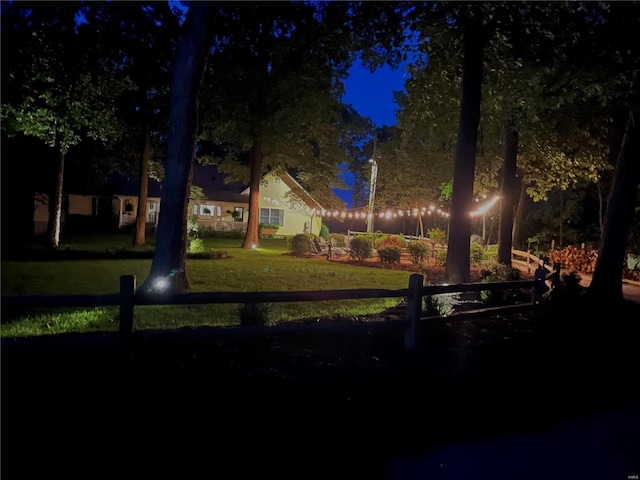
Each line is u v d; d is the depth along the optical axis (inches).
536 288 360.8
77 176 1307.8
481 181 913.5
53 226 811.4
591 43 398.3
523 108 490.6
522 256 904.3
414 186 1325.0
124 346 182.2
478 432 168.4
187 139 390.3
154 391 174.4
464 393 203.0
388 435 161.3
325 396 187.2
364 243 868.6
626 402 204.7
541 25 395.5
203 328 200.2
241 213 1649.9
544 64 418.0
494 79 520.1
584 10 388.8
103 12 568.4
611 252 432.5
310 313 365.4
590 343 303.0
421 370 226.5
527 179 868.0
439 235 1080.8
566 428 175.3
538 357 262.7
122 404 162.9
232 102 850.1
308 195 1531.7
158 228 394.9
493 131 669.9
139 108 844.6
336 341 257.8
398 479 135.6
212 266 679.7
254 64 816.3
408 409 182.5
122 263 657.0
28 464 127.4
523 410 190.1
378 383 205.3
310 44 682.8
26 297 170.9
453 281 435.5
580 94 541.6
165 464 133.6
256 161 1027.9
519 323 340.5
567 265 876.6
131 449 138.7
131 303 183.3
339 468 139.7
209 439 148.0
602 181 933.2
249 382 192.2
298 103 882.8
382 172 1537.9
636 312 422.6
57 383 171.3
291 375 205.5
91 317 319.6
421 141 1177.4
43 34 549.0
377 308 395.9
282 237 1515.7
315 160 1369.3
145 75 730.2
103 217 1416.1
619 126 679.1
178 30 634.8
